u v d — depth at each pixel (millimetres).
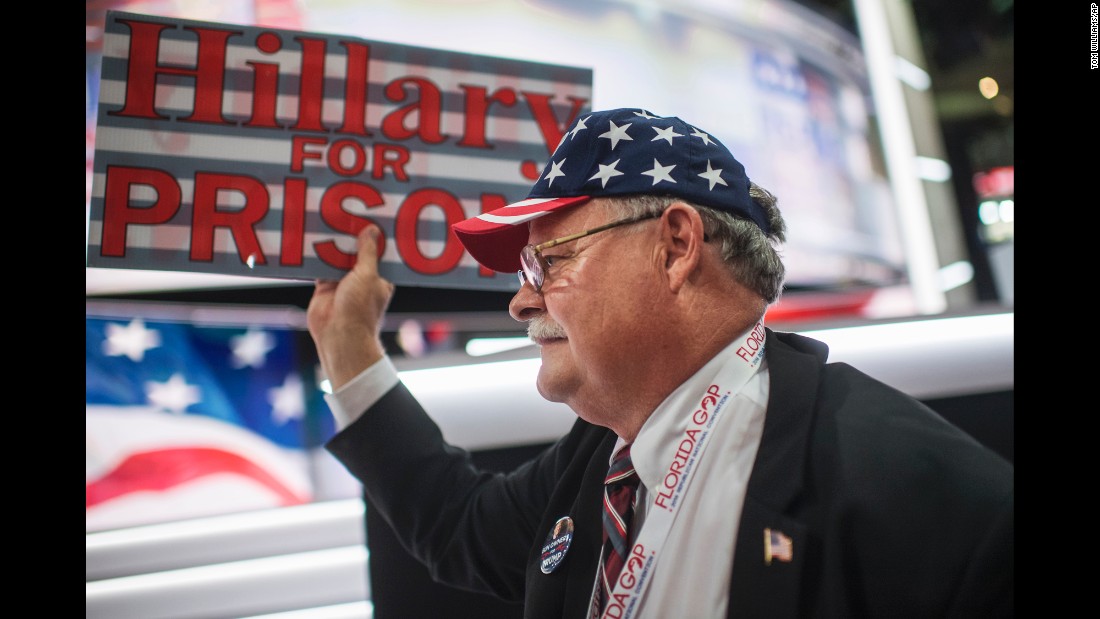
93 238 1304
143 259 1312
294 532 1642
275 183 1361
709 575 884
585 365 1017
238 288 2418
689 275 1005
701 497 925
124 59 1345
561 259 1036
